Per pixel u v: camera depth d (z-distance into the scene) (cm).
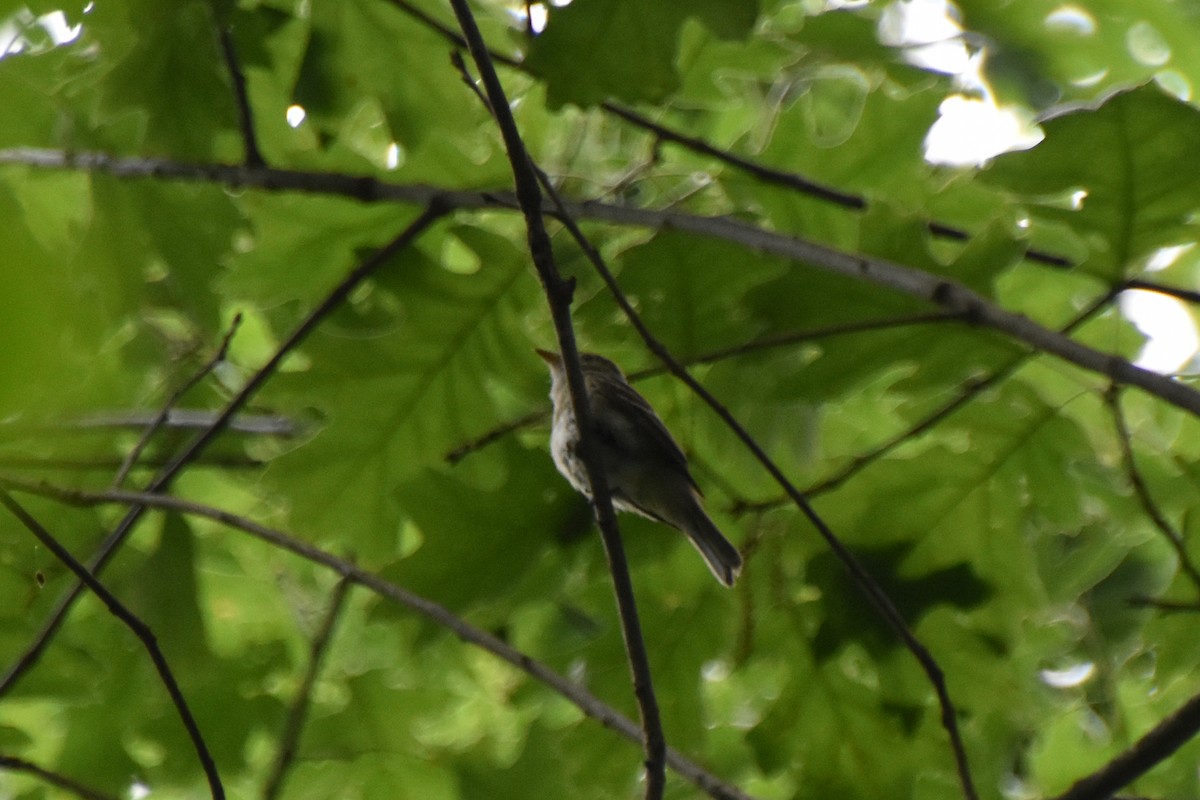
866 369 880
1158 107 754
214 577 1313
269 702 1144
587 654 1047
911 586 954
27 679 1097
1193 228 793
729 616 1022
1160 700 1141
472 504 977
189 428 1171
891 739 993
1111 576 1112
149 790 1222
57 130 1039
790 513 973
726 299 937
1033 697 1188
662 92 827
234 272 1039
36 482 1005
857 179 1011
